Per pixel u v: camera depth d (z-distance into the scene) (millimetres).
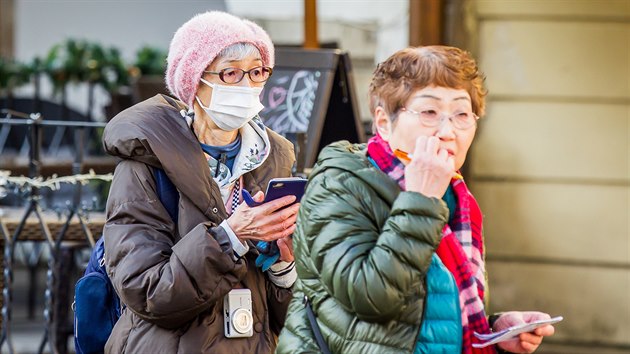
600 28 12648
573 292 12852
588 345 12867
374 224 4844
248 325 6230
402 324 4793
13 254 9000
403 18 13914
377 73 5031
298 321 5047
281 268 6449
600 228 12789
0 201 11164
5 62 15969
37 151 9164
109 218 6148
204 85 6324
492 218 12883
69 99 18922
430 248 4695
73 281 11086
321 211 4859
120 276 5984
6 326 8969
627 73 12656
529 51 12703
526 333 5184
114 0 21766
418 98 4855
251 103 6328
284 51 9242
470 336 4930
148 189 6156
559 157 12781
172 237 6188
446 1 12633
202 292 5914
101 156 15156
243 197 6098
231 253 5992
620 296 12812
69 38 16484
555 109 12742
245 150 6520
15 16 21234
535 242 12859
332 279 4762
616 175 12734
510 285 12930
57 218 9648
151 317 5969
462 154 4938
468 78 4895
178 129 6258
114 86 15469
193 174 6172
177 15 21797
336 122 9305
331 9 14125
